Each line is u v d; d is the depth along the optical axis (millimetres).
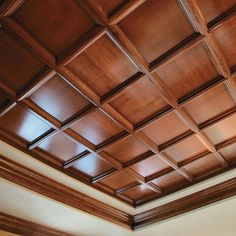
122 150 2711
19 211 3104
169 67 1991
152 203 3461
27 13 1646
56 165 2758
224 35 1808
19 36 1728
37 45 1788
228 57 1946
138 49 1871
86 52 1865
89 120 2355
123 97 2184
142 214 3656
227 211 3188
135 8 1654
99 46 1836
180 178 3121
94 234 3779
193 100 2240
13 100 2100
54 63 1889
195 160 2852
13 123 2311
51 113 2260
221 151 2756
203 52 1906
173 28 1771
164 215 3453
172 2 1640
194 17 1687
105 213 3414
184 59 1946
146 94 2174
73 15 1677
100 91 2127
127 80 2053
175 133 2562
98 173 2986
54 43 1805
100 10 1644
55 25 1716
